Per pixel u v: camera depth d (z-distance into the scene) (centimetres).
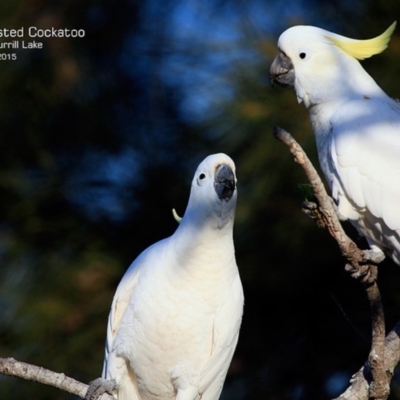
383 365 813
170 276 845
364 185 931
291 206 1311
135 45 1584
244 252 1334
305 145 1278
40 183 1530
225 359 871
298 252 1314
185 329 852
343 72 995
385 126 944
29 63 1539
